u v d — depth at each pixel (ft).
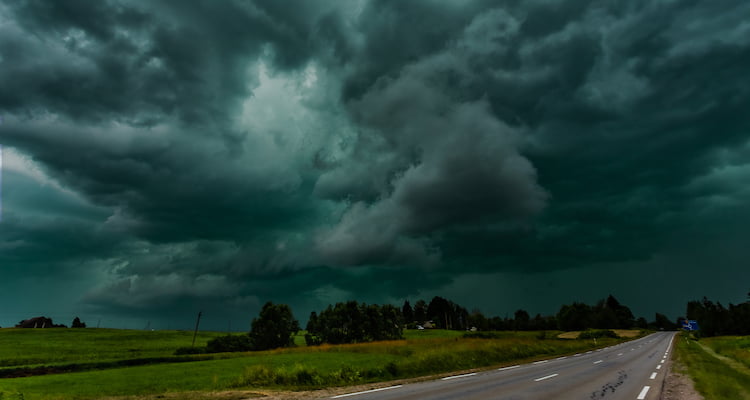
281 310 311.47
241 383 60.85
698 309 417.28
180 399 48.67
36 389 81.05
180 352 273.75
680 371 73.05
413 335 417.90
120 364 187.21
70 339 369.91
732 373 67.46
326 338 336.08
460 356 92.58
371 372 69.51
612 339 293.02
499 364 94.84
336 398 46.32
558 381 60.23
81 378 98.48
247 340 297.33
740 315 366.63
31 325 552.82
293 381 61.82
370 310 348.79
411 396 47.01
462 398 44.88
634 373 71.36
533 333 351.87
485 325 535.19
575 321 512.63
